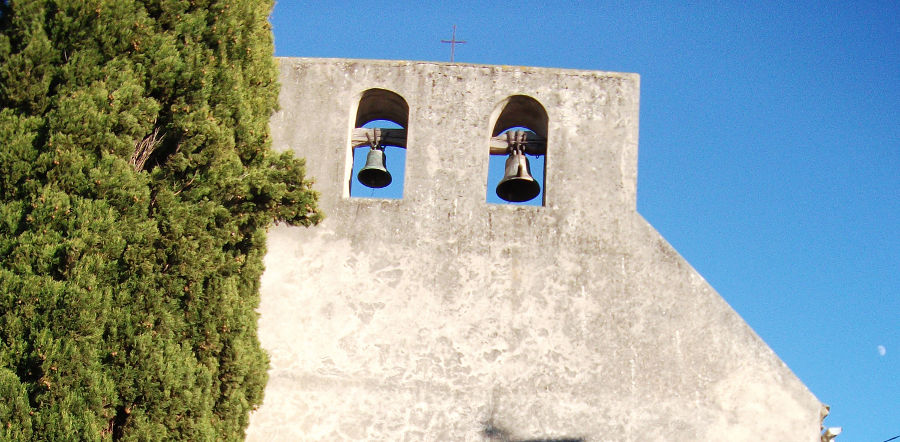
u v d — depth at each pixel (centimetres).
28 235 1537
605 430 1717
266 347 1756
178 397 1580
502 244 1808
